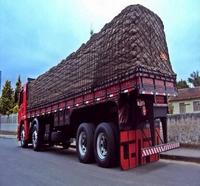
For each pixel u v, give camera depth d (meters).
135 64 8.53
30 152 14.59
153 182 7.15
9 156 12.71
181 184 6.89
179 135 13.48
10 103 48.59
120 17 9.53
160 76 9.17
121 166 8.80
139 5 9.45
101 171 8.76
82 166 9.75
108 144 9.16
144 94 8.76
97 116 10.52
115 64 9.27
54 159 11.69
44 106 14.84
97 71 10.11
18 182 7.43
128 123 9.05
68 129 13.34
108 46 9.75
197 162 10.13
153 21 9.96
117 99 8.98
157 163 9.94
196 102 40.25
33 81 17.06
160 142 9.52
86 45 11.10
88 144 10.21
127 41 8.99
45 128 15.23
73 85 11.70
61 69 13.05
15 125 34.34
